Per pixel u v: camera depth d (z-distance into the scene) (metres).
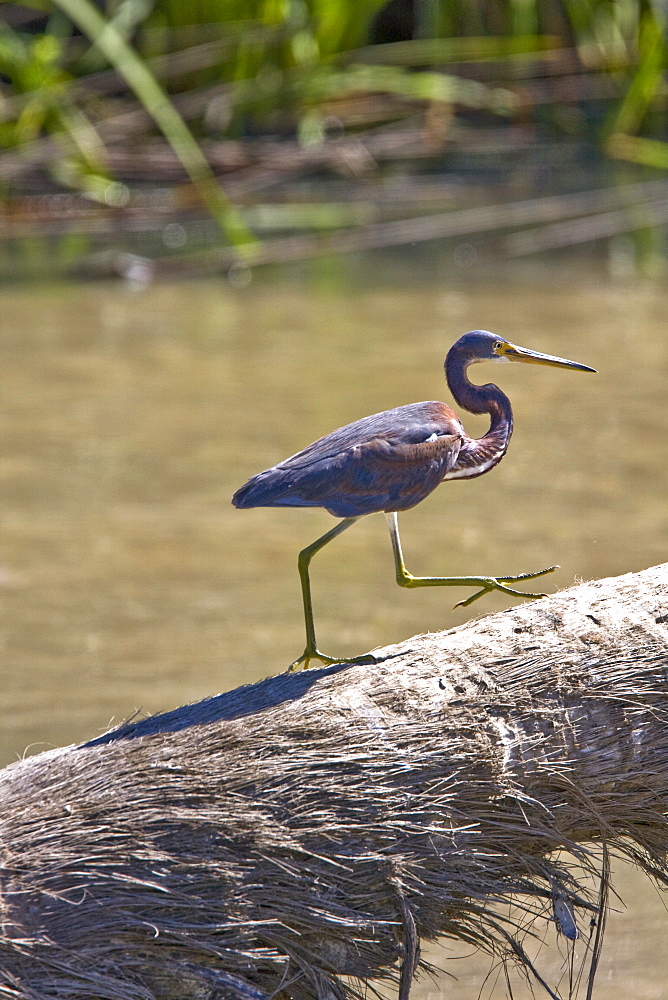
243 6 29.42
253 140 30.38
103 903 4.83
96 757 5.23
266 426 14.61
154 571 10.89
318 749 5.20
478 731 5.29
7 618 9.88
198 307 20.75
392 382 16.33
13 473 13.10
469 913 5.42
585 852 5.41
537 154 32.50
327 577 10.84
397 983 5.52
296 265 23.84
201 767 5.13
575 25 32.81
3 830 4.96
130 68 24.36
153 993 4.91
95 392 15.99
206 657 9.25
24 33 30.34
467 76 31.80
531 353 7.07
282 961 5.02
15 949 4.70
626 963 6.47
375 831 5.09
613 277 22.64
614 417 15.09
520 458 13.72
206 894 4.91
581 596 5.79
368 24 31.69
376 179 29.83
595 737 5.34
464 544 11.44
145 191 27.69
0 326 19.30
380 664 5.57
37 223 25.77
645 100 31.80
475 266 23.59
